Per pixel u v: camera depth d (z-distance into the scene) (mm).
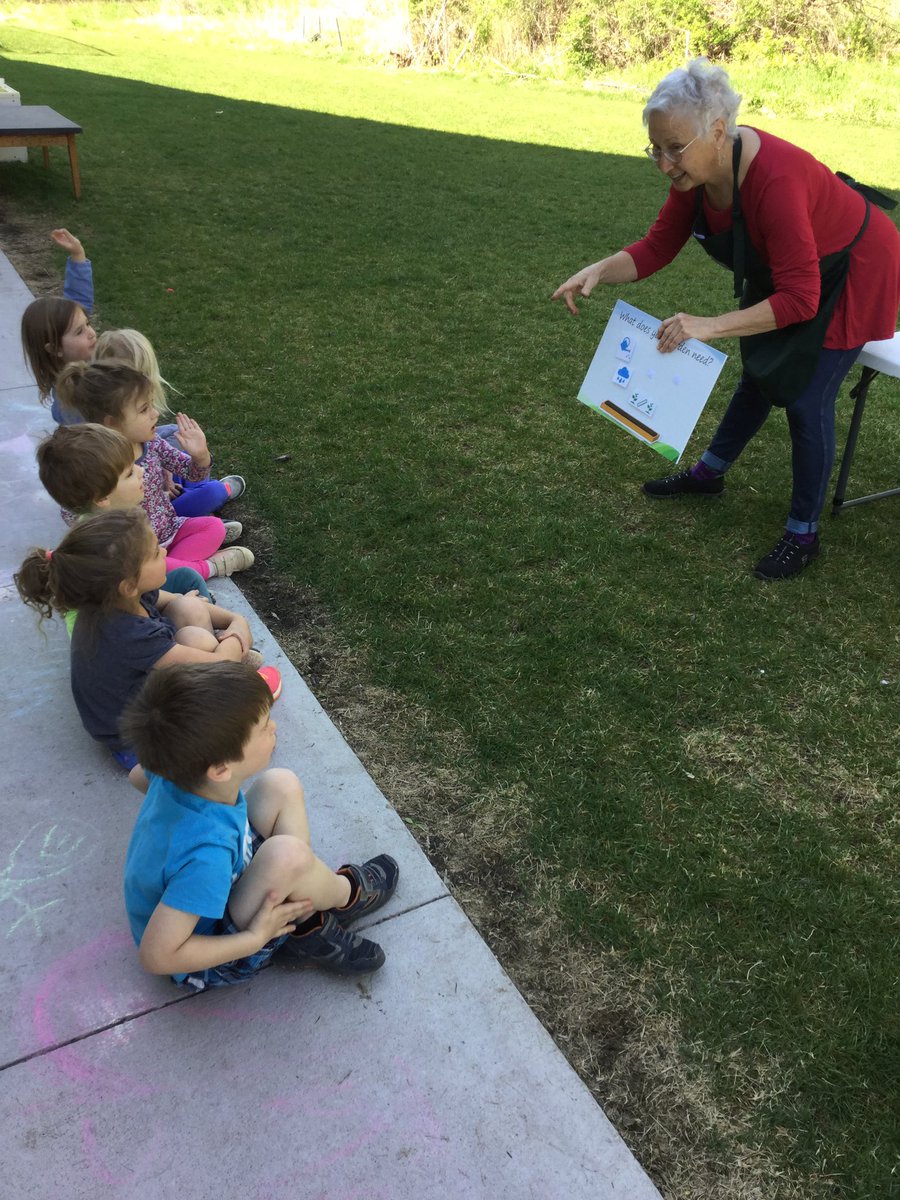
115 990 1976
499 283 6895
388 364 5379
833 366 3197
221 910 1747
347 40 21203
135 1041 1881
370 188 9406
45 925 2100
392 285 6727
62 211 7984
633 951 2111
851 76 17156
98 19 23484
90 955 2043
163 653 2285
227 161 10102
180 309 6027
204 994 1975
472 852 2355
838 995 2035
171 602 2693
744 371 3305
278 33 22281
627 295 6871
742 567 3621
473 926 2156
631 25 18328
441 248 7648
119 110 12336
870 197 3137
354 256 7324
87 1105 1767
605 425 4766
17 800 2408
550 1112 1785
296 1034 1905
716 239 3178
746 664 3080
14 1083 1799
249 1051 1870
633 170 10914
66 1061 1839
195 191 8867
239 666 1777
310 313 6102
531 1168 1696
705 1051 1918
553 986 2045
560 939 2146
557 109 15211
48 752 2562
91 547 2154
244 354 5406
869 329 3158
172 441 3727
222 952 1780
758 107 15367
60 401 3016
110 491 2594
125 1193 1634
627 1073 1880
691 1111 1815
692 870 2326
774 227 2904
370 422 4660
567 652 3090
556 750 2684
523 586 3430
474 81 17969
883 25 18141
